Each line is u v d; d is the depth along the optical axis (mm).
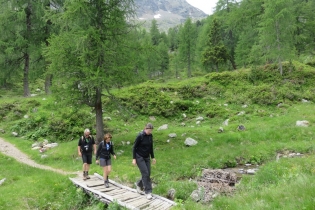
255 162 13359
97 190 9867
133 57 14969
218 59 43438
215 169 12164
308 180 6480
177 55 64750
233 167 13125
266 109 22703
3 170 13617
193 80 30297
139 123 22781
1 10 27797
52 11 15242
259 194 6672
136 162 8922
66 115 21406
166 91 28000
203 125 21438
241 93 26234
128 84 15977
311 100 23562
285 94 24172
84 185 10523
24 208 9398
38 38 29266
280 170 10000
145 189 8930
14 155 16969
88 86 14148
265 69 29469
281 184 7586
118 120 23062
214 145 15891
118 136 19016
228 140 16359
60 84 15281
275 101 23500
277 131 16438
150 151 9031
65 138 20094
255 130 17219
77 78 14305
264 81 27656
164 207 8008
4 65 29281
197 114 23953
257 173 10289
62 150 16828
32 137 20141
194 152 14867
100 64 14633
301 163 10484
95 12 14789
